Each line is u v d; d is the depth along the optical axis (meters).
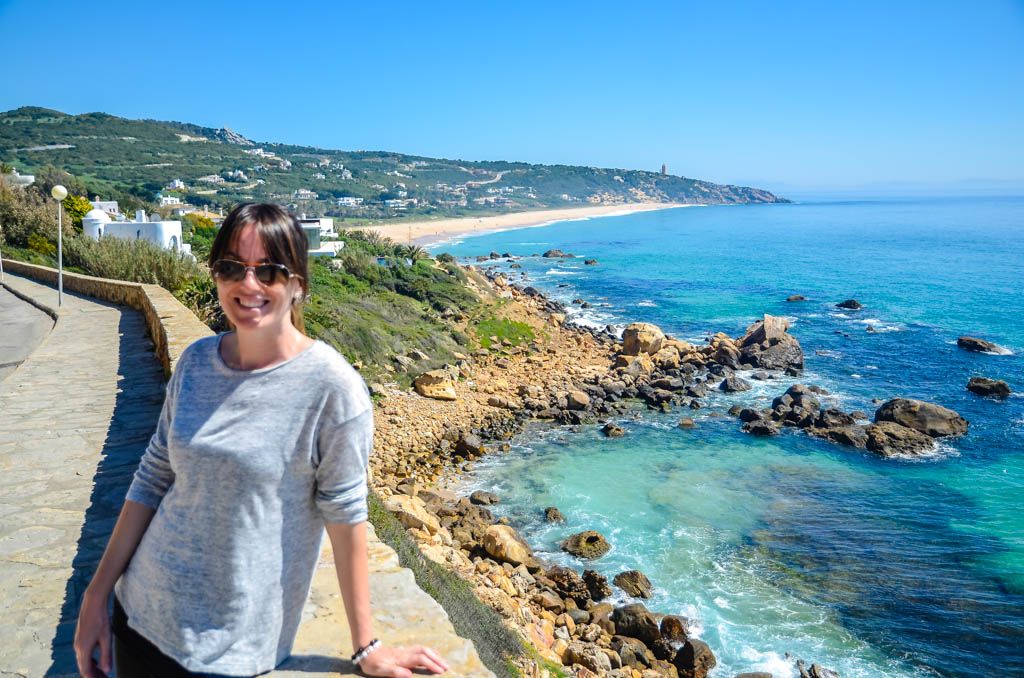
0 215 42.62
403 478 21.84
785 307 56.06
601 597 15.10
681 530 18.42
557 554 17.17
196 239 49.47
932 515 19.30
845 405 29.70
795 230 168.88
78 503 5.76
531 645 11.38
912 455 23.66
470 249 124.38
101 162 193.38
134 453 7.02
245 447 1.82
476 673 2.58
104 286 22.39
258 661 1.95
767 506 19.89
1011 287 64.19
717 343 38.94
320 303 34.03
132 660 1.96
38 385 9.98
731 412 28.89
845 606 14.96
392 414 26.89
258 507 1.86
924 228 166.75
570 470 22.78
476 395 30.39
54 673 3.55
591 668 11.86
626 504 20.06
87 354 12.43
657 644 13.38
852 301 54.81
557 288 69.38
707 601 15.13
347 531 1.97
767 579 16.03
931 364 36.03
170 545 1.89
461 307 45.31
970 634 13.98
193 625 1.87
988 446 24.48
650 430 26.86
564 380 33.28
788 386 33.00
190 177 195.00
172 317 12.02
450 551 15.21
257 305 1.83
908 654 13.41
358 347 30.80
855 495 20.66
